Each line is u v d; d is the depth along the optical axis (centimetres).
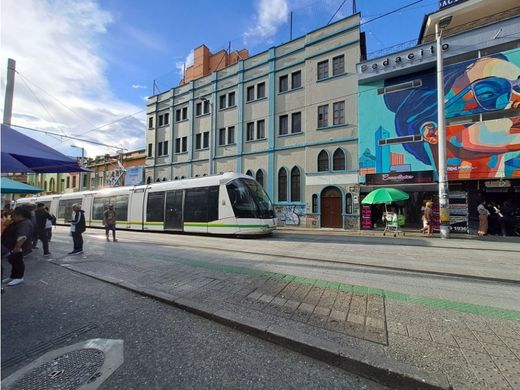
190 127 2816
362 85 1877
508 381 240
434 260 745
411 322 353
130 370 273
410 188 1705
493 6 1652
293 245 1039
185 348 313
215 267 650
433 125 1644
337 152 1964
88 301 458
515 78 1448
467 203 1548
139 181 3284
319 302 422
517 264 698
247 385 249
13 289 522
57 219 2388
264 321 355
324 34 2052
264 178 2292
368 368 261
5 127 443
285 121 2238
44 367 280
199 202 1441
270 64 2305
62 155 509
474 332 328
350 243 1102
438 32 1530
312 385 249
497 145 1468
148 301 454
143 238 1323
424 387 238
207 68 3020
